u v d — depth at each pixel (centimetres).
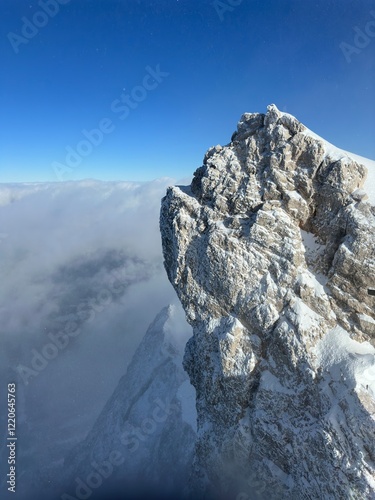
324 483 2375
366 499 2108
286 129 3186
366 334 2652
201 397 3541
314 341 2730
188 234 3400
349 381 2392
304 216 3052
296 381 2727
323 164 2992
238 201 3250
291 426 2678
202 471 3347
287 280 2916
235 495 3072
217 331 3153
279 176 3117
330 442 2309
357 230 2708
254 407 2911
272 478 2772
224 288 3119
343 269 2759
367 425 2194
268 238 3017
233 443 2995
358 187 2925
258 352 2961
